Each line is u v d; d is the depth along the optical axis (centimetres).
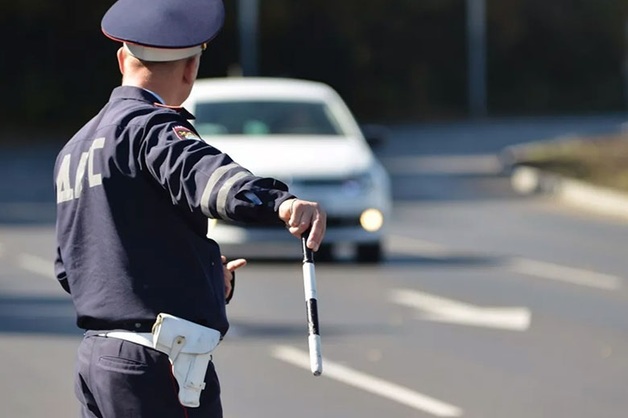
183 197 618
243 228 2389
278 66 10500
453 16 12044
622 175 4856
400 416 1314
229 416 1305
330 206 2444
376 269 2486
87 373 670
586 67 13300
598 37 13312
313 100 2700
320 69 10619
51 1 9362
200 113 2627
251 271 2403
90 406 682
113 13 677
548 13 13062
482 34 11919
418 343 1720
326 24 10619
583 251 2858
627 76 13500
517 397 1401
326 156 2489
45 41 9400
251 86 2733
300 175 2442
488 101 12812
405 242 3031
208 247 671
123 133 653
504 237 3167
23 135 8969
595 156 5800
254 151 2481
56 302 2089
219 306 674
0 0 9275
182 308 658
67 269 678
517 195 4588
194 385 657
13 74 9338
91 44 9462
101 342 666
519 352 1658
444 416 1316
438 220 3641
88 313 664
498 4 12769
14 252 2777
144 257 655
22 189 4828
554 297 2142
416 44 11719
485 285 2278
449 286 2258
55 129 9275
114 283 657
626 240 3116
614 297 2150
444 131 9244
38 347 1702
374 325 1858
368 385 1462
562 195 4559
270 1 10288
